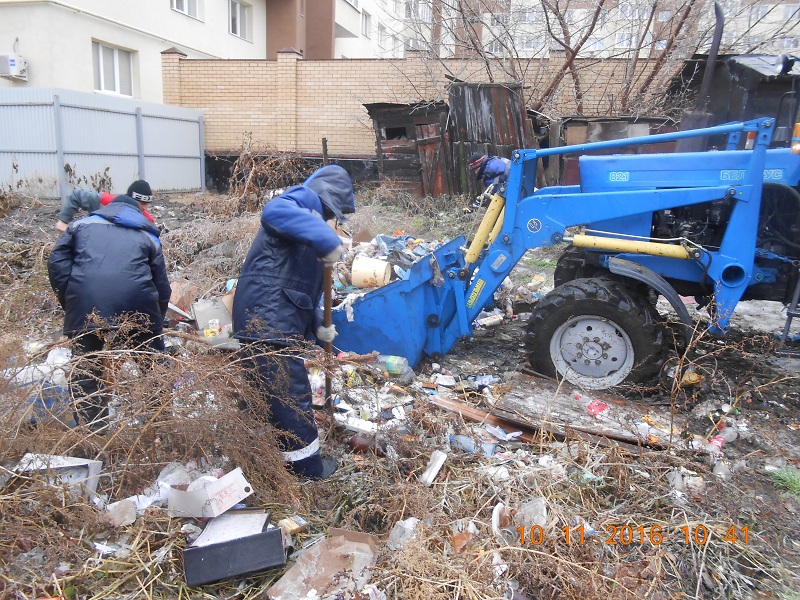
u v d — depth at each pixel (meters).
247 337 3.01
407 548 2.49
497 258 4.59
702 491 3.11
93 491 2.75
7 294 5.43
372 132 14.23
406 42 13.41
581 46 10.82
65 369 3.07
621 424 3.63
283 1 20.47
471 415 3.83
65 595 2.28
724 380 4.51
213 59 14.58
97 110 11.98
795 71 5.20
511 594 2.39
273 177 10.77
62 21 13.14
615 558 2.60
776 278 4.44
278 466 2.90
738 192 4.09
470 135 11.01
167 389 2.85
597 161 4.50
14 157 11.37
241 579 2.46
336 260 2.99
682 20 10.49
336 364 3.36
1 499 2.47
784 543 2.84
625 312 4.15
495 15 11.64
